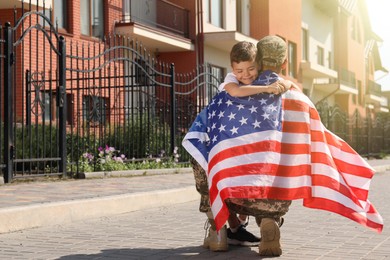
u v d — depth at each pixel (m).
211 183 4.35
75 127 14.49
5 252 4.80
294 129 4.40
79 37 16.81
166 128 14.76
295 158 4.35
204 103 16.59
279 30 29.44
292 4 31.58
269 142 4.31
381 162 23.59
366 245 5.13
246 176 4.25
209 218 4.77
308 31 36.09
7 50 9.16
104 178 10.88
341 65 43.12
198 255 4.64
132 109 13.15
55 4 16.06
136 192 7.93
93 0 17.73
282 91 4.39
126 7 19.89
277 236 4.48
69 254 4.71
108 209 7.10
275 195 4.28
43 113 9.99
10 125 9.20
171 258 4.54
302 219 6.92
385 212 7.79
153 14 21.72
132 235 5.64
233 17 26.16
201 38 22.69
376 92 52.31
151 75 13.44
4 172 9.20
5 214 5.75
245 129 4.35
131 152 13.79
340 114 25.09
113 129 13.43
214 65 23.92
